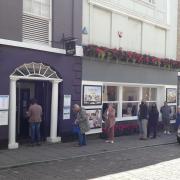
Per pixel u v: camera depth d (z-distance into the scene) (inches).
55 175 396.8
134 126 776.9
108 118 645.3
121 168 440.8
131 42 780.0
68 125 629.9
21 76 546.9
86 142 634.2
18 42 541.0
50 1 601.6
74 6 634.8
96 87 683.4
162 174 415.5
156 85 848.9
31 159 469.7
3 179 374.6
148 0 838.5
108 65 709.3
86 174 404.5
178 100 932.6
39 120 570.6
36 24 581.6
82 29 650.8
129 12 764.0
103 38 708.7
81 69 650.8
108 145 614.2
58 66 607.5
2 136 527.8
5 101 528.4
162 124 848.3
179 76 932.0
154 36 852.6
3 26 524.4
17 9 543.2
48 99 611.8
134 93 802.2
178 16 933.2
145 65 805.2
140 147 612.7
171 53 911.7
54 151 535.5
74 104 633.0
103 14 707.4
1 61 522.3
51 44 599.2
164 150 595.8
